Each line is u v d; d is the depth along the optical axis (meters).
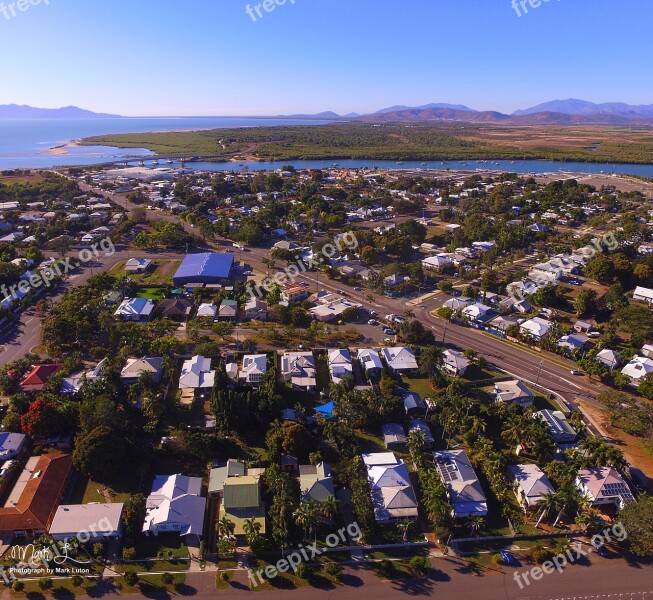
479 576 76.00
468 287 182.88
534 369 135.25
